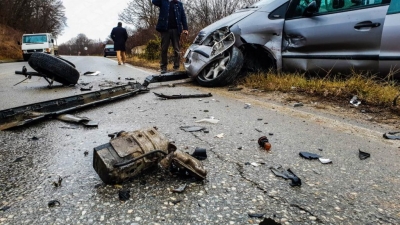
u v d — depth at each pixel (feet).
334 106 11.32
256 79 16.58
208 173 5.41
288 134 7.97
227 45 16.05
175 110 10.96
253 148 6.82
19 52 92.79
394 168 5.75
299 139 7.53
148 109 11.14
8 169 5.59
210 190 4.78
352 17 12.92
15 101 13.33
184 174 5.12
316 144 7.14
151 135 5.11
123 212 4.14
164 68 24.11
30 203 4.37
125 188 4.77
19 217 4.03
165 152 5.00
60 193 4.66
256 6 17.60
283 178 5.24
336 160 6.14
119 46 44.70
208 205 4.33
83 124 8.78
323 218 4.05
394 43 11.50
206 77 16.84
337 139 7.55
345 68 13.47
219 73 16.42
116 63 50.47
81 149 6.69
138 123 9.07
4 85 19.12
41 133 7.97
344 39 13.17
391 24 11.53
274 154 6.45
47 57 17.16
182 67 27.32
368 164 5.94
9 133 7.95
